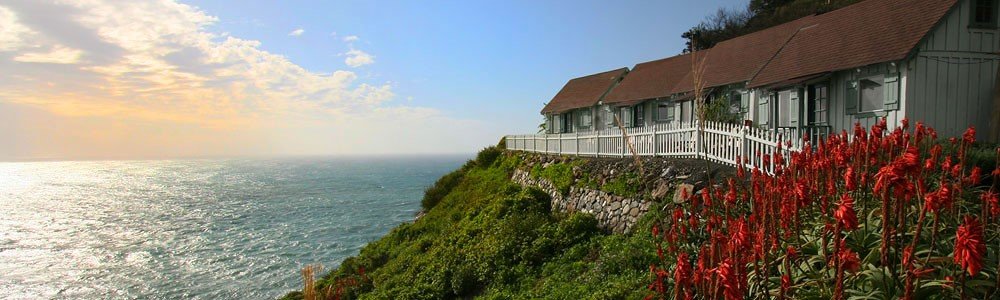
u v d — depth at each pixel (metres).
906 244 4.60
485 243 13.41
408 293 12.41
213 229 43.03
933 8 13.69
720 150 11.99
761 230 4.42
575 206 14.69
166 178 130.62
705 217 7.07
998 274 3.76
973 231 3.12
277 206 58.97
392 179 114.00
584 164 16.28
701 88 6.50
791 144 9.76
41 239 40.44
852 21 16.62
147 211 56.91
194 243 37.06
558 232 12.50
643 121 25.84
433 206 26.59
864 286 4.26
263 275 27.75
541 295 9.39
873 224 5.17
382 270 16.78
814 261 4.69
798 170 6.67
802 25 19.44
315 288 15.66
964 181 6.22
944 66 13.23
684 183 11.01
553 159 20.22
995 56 13.49
